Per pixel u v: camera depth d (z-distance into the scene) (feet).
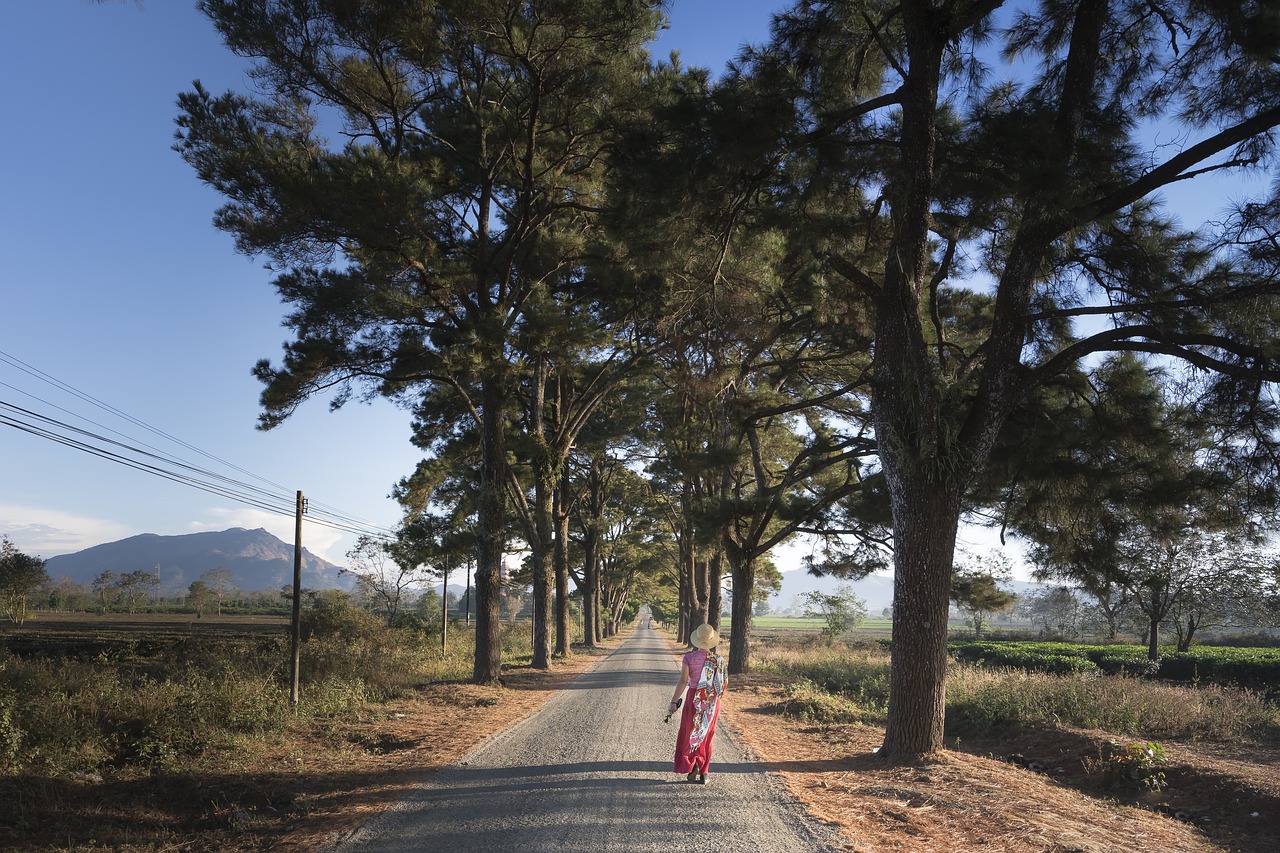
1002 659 99.81
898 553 32.09
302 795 25.41
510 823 20.76
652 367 79.61
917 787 25.45
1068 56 31.86
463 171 65.05
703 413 77.77
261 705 38.37
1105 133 32.68
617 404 101.14
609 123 54.85
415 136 63.00
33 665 41.88
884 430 32.73
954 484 31.45
